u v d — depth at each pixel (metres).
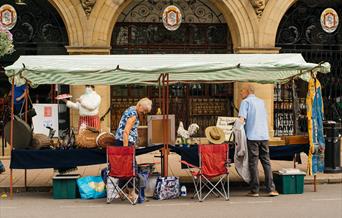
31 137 11.28
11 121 11.05
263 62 11.27
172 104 18.14
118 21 17.83
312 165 11.61
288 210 9.66
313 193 11.38
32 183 12.20
